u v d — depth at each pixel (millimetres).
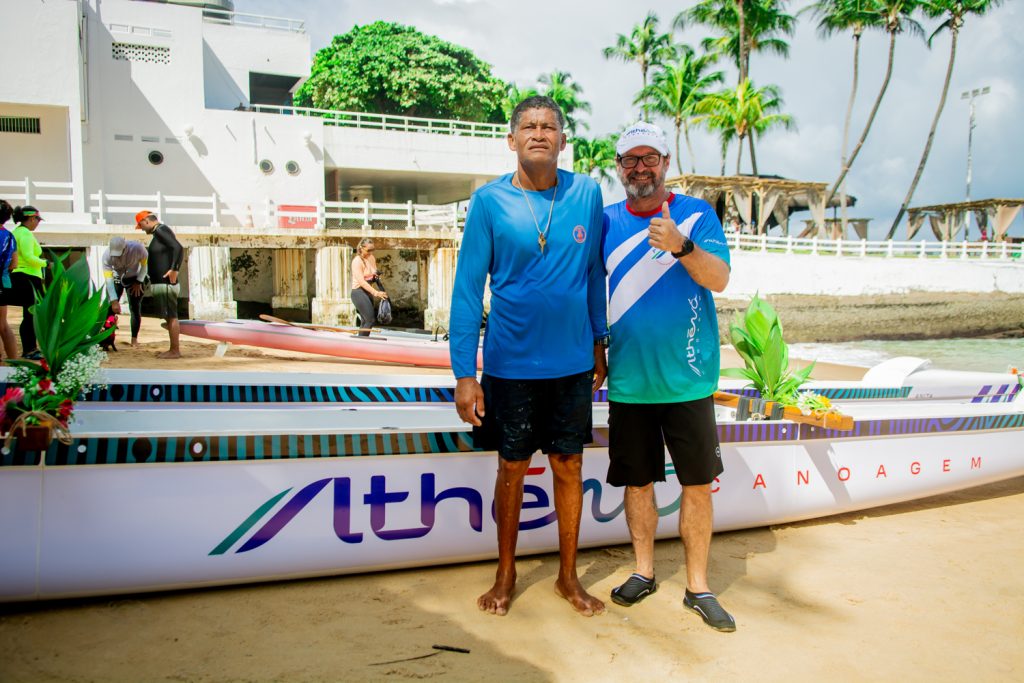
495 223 2699
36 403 2693
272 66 27766
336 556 3092
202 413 3688
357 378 4988
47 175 19719
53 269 2904
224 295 17422
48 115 19500
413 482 3191
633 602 3049
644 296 2908
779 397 4059
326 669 2449
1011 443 4691
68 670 2369
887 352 24875
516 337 2717
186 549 2854
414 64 33156
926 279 29422
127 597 2893
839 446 4133
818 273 28219
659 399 2920
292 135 22891
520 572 3352
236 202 22422
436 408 4348
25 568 2652
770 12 39906
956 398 5836
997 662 2686
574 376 2811
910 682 2531
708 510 2992
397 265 24750
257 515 2943
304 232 17922
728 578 3393
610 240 3006
